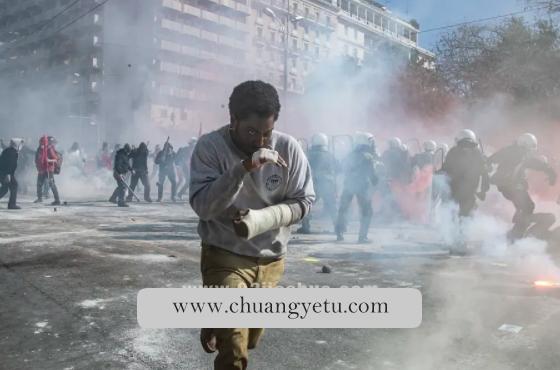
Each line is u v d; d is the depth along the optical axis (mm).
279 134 2004
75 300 4152
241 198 1967
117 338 3348
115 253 6059
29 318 3713
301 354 3131
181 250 6355
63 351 3121
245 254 2018
